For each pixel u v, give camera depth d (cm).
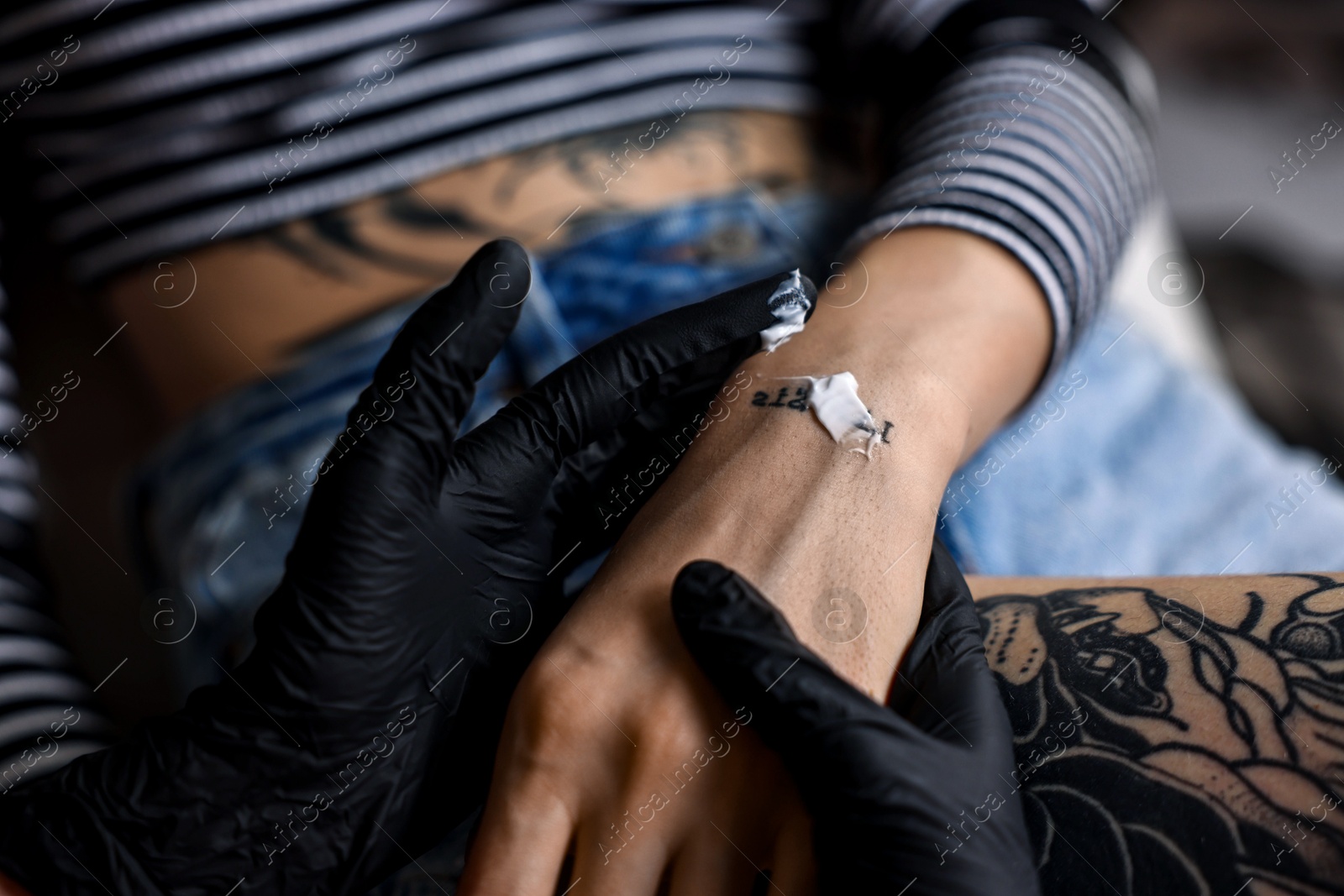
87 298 53
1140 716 37
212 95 47
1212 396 55
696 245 48
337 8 47
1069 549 49
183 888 37
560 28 49
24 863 37
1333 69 138
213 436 45
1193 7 142
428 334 36
